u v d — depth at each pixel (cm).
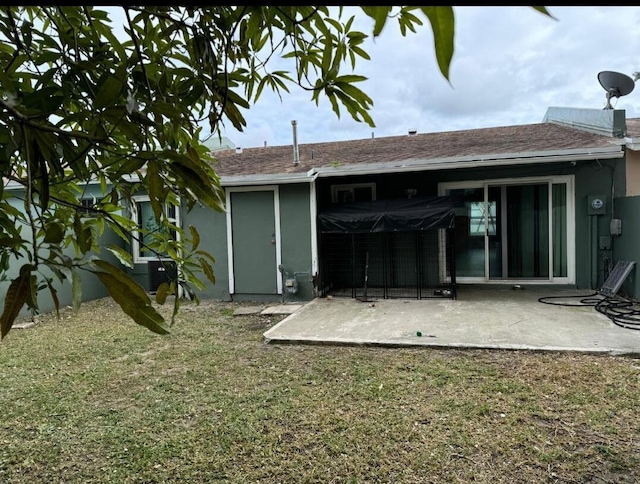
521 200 841
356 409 350
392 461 277
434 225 723
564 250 816
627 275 659
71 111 141
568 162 791
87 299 902
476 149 846
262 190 855
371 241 926
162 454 297
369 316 659
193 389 407
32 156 110
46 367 486
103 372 463
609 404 340
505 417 327
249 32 160
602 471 259
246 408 361
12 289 85
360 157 939
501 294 787
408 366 442
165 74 157
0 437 327
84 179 153
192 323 682
